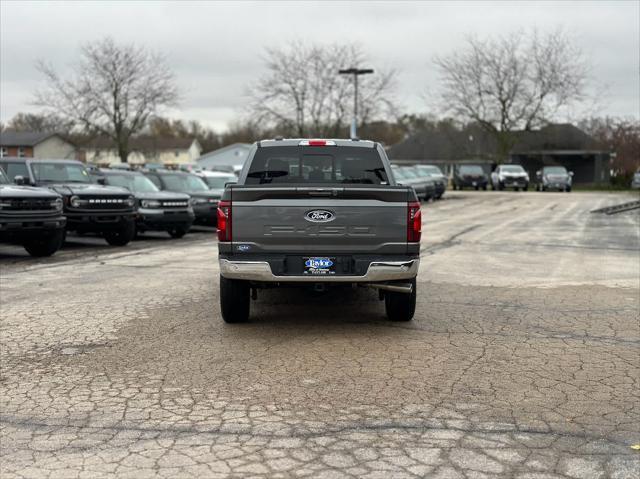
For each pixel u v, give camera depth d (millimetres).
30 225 13586
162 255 14961
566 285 10688
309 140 8789
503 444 4551
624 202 35875
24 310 8844
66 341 7293
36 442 4637
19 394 5609
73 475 4129
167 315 8539
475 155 65625
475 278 11352
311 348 6949
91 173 19406
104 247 16781
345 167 8891
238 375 6066
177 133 127438
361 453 4418
